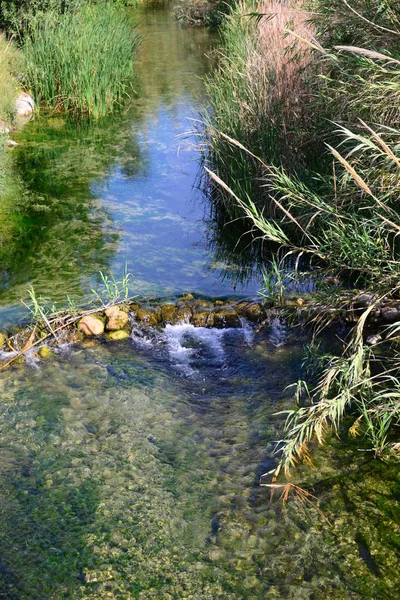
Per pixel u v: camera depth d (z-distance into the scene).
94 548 2.66
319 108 5.22
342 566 2.52
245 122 5.71
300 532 2.68
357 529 2.67
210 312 4.36
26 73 9.32
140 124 8.49
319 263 4.97
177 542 2.68
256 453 3.16
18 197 6.39
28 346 4.05
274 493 2.89
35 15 10.43
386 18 4.35
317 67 5.27
